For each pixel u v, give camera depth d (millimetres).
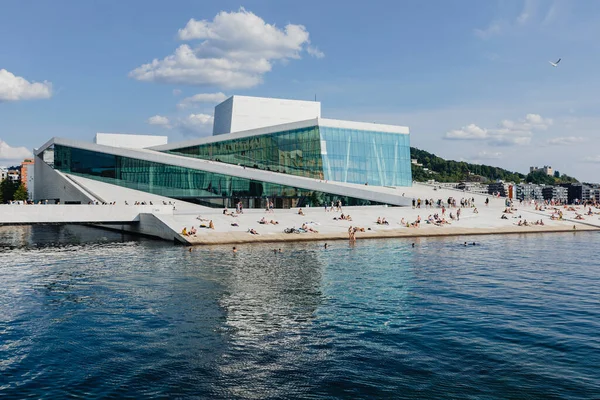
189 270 33344
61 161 78062
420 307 23766
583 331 20188
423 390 15039
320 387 15305
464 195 86000
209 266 34875
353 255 40312
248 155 82125
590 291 27203
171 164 72625
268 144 80500
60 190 77312
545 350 18125
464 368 16578
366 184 80688
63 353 18156
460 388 15148
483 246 46781
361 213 64125
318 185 70812
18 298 26031
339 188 71000
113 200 70062
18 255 42594
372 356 17641
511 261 37438
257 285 28531
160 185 73125
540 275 31781
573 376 15914
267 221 56062
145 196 72875
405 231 56812
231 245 47469
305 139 78188
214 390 15188
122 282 29641
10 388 15383
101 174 75375
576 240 52500
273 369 16625
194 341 19234
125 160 74062
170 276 31281
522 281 29844
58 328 20938
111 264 36344
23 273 33188
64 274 32562
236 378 15977
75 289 27938
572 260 38094
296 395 14828
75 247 48406
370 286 28266
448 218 64625
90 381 15844
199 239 48750
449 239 53094
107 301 25141
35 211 54969
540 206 78062
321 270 33219
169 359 17516
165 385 15523
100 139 101188
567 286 28469
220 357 17656
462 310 23297
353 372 16328
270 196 71750
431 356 17609
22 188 135875
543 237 55844
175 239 50562
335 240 51719
